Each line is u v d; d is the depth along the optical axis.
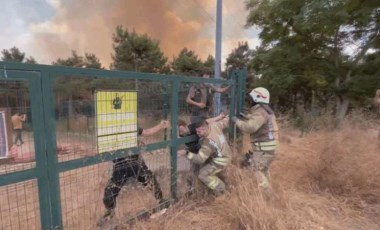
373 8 11.44
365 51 12.46
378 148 5.43
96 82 2.63
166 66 22.98
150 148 3.13
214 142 3.56
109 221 2.89
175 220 3.14
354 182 4.24
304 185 4.27
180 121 3.70
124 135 2.83
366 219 3.44
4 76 1.90
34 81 2.09
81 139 2.48
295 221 3.10
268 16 13.80
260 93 3.94
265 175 3.97
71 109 2.41
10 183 2.01
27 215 2.45
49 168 2.23
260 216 2.88
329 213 3.54
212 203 3.56
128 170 3.07
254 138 3.96
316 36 13.18
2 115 1.98
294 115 12.59
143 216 3.12
